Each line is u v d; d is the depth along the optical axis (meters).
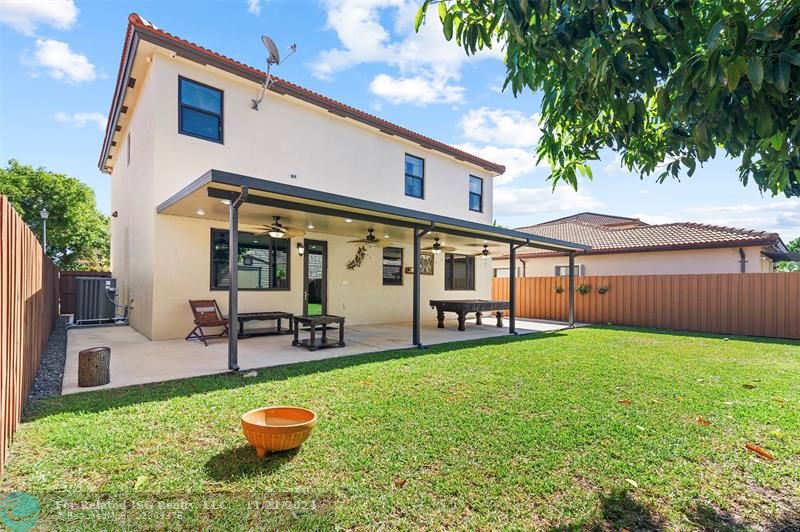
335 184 11.02
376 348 7.82
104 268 24.67
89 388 4.78
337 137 11.12
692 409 4.24
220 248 9.07
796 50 1.50
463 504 2.46
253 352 7.18
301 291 10.48
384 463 2.93
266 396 4.46
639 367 6.25
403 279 13.41
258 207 7.18
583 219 29.28
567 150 3.09
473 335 10.02
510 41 2.26
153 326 8.16
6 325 3.02
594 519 2.35
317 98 10.28
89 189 23.72
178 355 6.80
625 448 3.27
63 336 8.92
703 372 5.97
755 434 3.60
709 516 2.41
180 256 8.48
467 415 3.93
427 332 10.55
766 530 2.29
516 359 6.73
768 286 10.55
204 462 2.92
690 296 11.80
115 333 9.41
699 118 1.87
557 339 9.36
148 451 3.07
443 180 14.34
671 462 3.06
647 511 2.44
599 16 1.97
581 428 3.65
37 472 2.74
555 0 1.99
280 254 10.12
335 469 2.84
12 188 20.94
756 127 1.76
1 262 2.91
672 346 8.45
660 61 1.93
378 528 2.23
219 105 8.89
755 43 1.58
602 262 16.50
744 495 2.64
